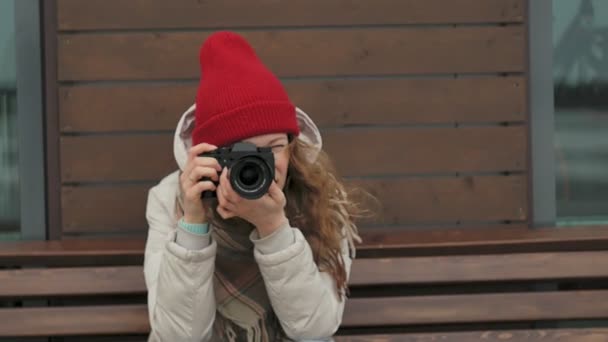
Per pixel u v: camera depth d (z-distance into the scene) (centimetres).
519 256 231
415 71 263
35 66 258
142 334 229
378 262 230
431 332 249
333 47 261
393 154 264
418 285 237
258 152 165
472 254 234
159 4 258
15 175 265
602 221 273
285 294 180
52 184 262
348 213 209
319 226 196
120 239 258
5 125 264
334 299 193
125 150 261
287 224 180
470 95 265
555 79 270
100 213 261
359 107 263
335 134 263
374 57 262
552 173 269
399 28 263
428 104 264
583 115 271
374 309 230
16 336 226
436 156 265
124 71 259
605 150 272
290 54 261
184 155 200
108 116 260
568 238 236
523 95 265
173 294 175
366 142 264
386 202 265
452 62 264
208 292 179
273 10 260
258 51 260
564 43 270
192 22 259
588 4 269
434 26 264
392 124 264
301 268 180
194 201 172
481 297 231
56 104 261
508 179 267
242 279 196
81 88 259
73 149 260
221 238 194
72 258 229
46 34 260
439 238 244
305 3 260
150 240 200
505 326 255
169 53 259
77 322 226
